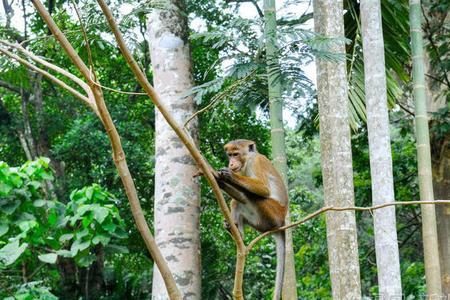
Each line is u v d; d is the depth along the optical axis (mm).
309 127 14109
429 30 13422
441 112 13383
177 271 8945
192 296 9008
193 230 9164
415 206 17219
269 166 6352
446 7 12883
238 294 4328
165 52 9602
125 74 17344
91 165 17125
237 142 6504
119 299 16031
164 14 9695
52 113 18422
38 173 8656
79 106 18625
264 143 15891
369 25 8062
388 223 7758
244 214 6203
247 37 5125
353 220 7754
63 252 8062
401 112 16891
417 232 19516
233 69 4781
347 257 7641
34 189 8531
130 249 16859
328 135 7895
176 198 5543
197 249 9180
